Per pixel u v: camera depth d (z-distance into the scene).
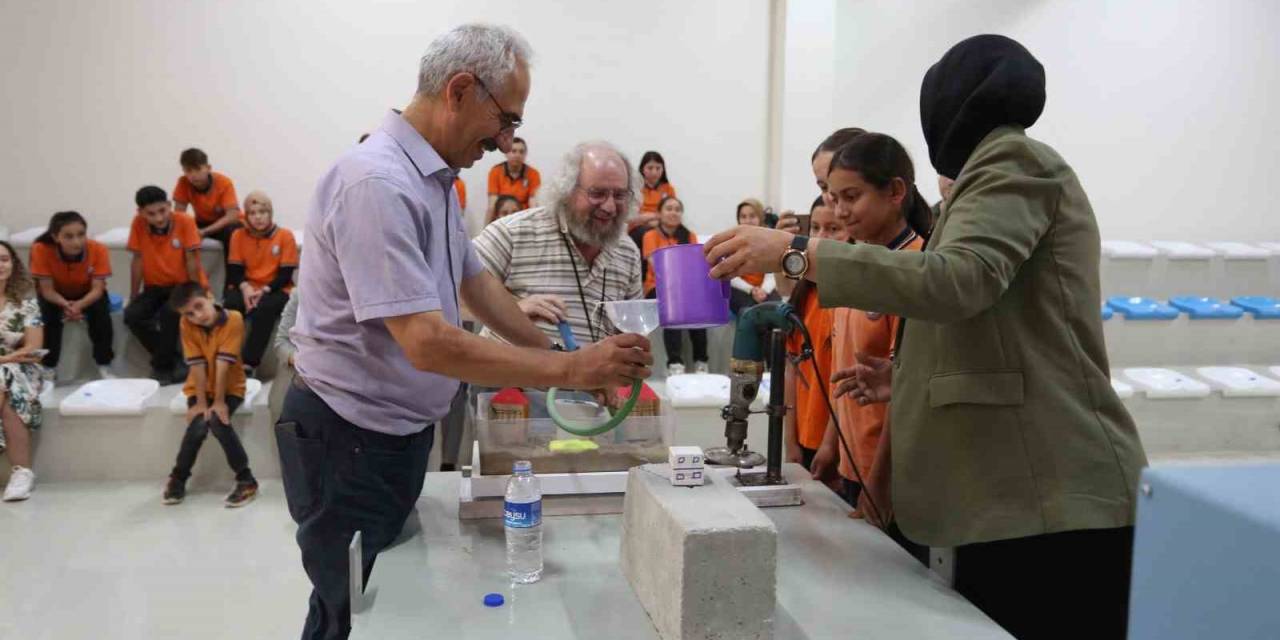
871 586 1.29
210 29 5.39
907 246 1.60
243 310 4.64
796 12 5.80
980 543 1.31
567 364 1.29
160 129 5.41
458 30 1.43
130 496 3.82
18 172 5.31
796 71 5.85
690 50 5.94
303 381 1.49
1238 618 0.55
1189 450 4.67
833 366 1.97
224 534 3.42
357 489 1.46
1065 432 1.22
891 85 6.05
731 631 1.09
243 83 5.46
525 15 5.72
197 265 4.65
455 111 1.42
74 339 4.56
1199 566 0.58
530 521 1.32
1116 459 1.22
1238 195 6.33
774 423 1.62
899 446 1.35
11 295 3.93
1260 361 5.32
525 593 1.26
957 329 1.26
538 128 5.84
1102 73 6.09
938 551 1.37
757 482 1.63
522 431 1.60
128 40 5.32
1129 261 5.54
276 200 5.57
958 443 1.26
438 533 1.49
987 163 1.22
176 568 3.11
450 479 1.80
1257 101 6.24
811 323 2.13
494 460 1.57
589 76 5.85
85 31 5.27
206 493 3.87
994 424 1.23
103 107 5.33
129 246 4.60
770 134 6.11
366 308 1.31
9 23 5.19
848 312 1.84
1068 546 1.28
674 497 1.18
